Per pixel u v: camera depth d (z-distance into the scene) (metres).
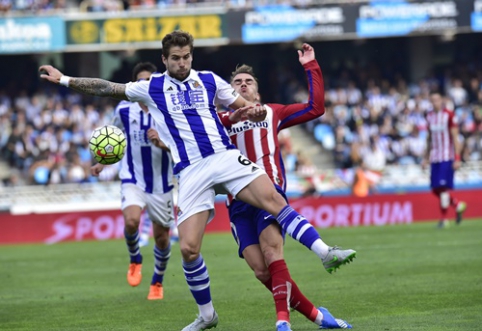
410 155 87.38
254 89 22.83
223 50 99.75
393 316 23.05
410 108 91.50
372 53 100.56
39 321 25.03
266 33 86.50
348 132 89.88
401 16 87.94
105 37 84.75
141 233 56.47
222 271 37.69
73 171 81.19
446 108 58.50
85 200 75.31
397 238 52.03
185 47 20.34
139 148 29.81
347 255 18.77
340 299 26.92
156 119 20.78
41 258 49.88
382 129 88.69
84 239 66.75
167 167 30.03
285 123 22.25
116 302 28.97
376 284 30.36
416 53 100.06
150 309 26.89
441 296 26.61
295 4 87.06
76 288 33.81
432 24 88.06
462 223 64.06
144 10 84.94
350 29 87.69
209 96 20.66
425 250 43.00
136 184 29.97
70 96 92.75
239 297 28.72
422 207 70.31
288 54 100.25
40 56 95.81
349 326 21.08
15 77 95.19
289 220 19.53
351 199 69.62
